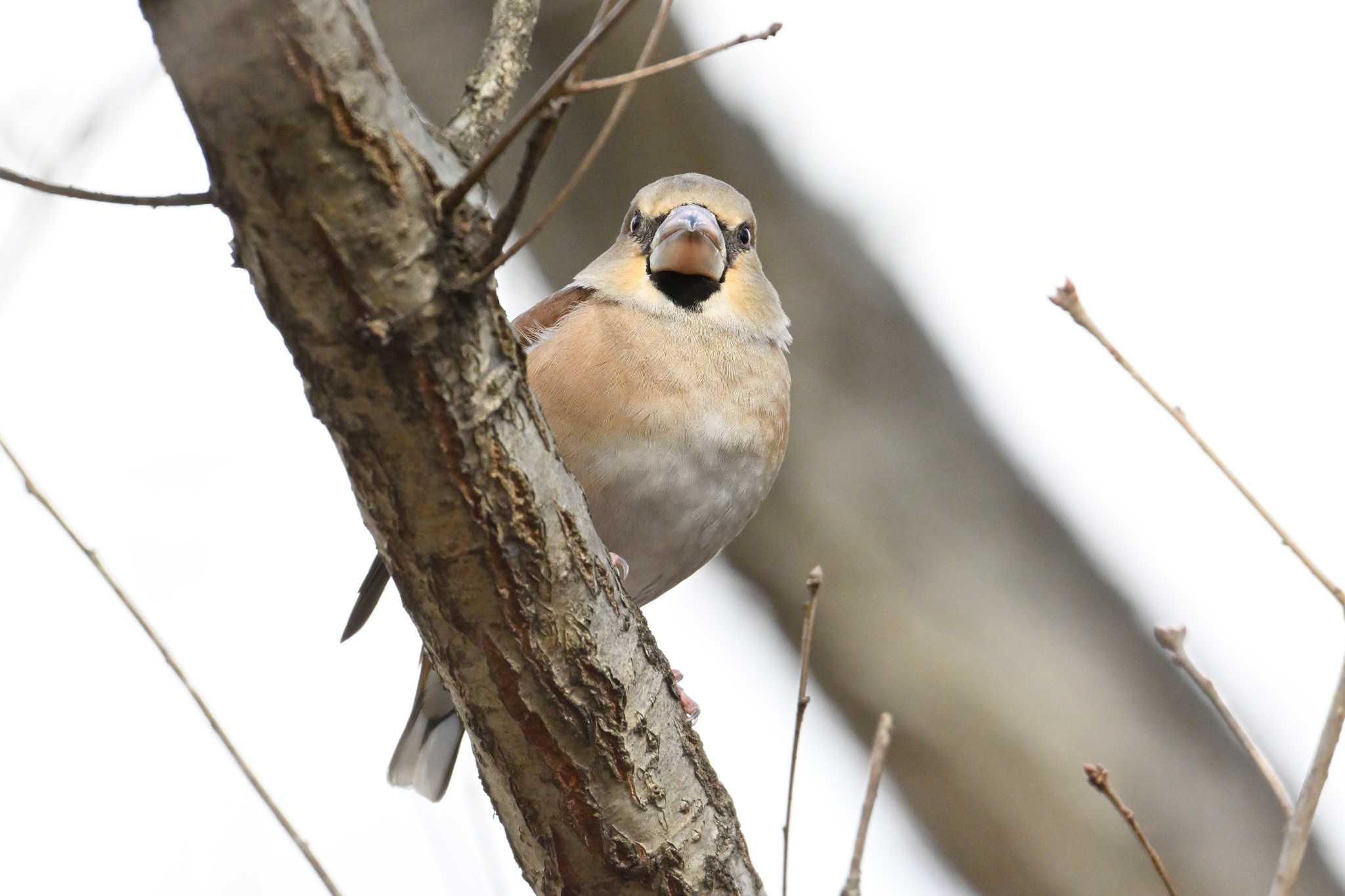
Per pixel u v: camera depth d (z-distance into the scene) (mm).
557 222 12281
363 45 4836
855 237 12508
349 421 5477
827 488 11867
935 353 12492
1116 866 11375
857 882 5988
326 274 5090
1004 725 11531
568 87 4867
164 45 4586
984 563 11938
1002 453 12367
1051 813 11430
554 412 9336
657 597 10477
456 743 10523
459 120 5570
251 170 4855
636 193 11625
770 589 11844
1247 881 11414
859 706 11719
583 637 6230
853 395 12156
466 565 5887
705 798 6957
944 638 11672
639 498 9430
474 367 5457
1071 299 6129
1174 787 11562
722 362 9578
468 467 5625
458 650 6188
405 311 5207
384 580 9445
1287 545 5926
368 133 4906
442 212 5152
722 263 9859
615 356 9406
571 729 6395
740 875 7113
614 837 6719
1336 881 11781
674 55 11805
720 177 12102
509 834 6898
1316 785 5672
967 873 11625
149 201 4918
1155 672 11984
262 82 4688
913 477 12008
